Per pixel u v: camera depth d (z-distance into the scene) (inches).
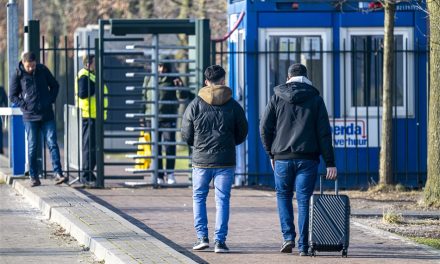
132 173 2102.6
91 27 2758.4
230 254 1189.7
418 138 1966.0
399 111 1966.0
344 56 1945.1
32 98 1792.6
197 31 1875.0
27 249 1264.8
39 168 1967.3
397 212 1542.8
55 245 1294.3
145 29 1873.8
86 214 1461.6
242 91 1953.7
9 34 1996.8
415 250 1215.6
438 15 1585.9
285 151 1175.6
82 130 1982.0
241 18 1959.9
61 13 3597.4
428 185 1635.1
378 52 1940.2
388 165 1870.1
